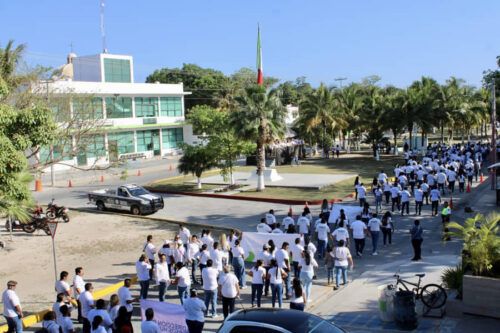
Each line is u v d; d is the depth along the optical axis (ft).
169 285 55.06
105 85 189.26
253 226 82.74
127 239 77.77
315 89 207.10
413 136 221.25
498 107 237.04
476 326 38.60
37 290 54.80
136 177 152.56
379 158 186.09
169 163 190.29
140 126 203.41
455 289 43.24
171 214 95.86
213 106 315.37
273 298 45.70
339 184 120.67
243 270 52.39
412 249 64.90
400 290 40.47
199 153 117.91
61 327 35.65
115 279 57.82
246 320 31.60
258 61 143.43
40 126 51.96
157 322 36.27
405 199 85.81
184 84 347.15
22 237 80.79
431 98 187.21
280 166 165.68
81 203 110.63
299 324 31.01
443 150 169.07
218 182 130.31
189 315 38.09
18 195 52.26
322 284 52.80
